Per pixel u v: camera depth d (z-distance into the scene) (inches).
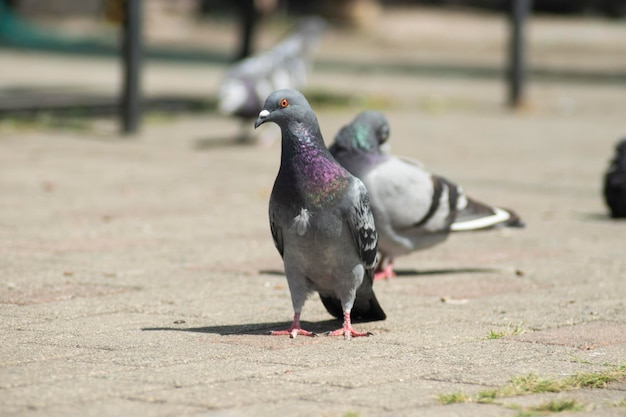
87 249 486.9
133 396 266.7
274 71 849.5
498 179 732.0
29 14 2265.0
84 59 1733.5
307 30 874.8
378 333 346.6
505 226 451.8
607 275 451.8
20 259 461.1
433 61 1905.8
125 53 917.8
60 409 254.8
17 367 295.7
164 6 2394.2
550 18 2556.6
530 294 414.0
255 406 259.1
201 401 262.8
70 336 335.9
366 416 251.4
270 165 783.7
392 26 2325.3
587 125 1079.6
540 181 726.5
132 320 362.0
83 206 601.3
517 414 254.5
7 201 610.9
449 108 1207.6
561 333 345.7
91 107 1083.3
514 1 1202.6
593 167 796.6
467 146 904.9
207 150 852.0
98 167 751.1
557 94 1395.2
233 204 623.2
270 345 326.3
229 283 427.2
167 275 438.9
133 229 539.8
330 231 325.1
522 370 297.4
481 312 380.8
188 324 358.0
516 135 989.8
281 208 329.1
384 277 448.5
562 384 280.4
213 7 2492.6
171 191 662.5
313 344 328.2
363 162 429.4
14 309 374.3
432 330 351.3
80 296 397.7
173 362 303.3
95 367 296.2
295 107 323.9
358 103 1197.7
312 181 323.9
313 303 397.7
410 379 286.5
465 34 2282.2
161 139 908.0
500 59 1989.4
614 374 291.4
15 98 1131.9
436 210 439.2
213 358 308.5
